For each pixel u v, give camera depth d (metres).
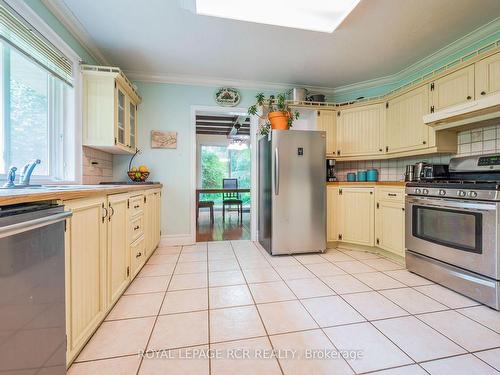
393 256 2.76
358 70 3.14
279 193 2.86
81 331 1.20
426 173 2.54
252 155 3.60
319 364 1.17
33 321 0.80
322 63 2.94
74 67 2.17
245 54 2.72
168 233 3.35
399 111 2.86
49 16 1.85
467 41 2.40
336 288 2.00
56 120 2.04
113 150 2.74
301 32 2.31
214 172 7.71
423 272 2.20
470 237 1.82
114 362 1.18
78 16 2.06
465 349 1.27
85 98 2.29
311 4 1.83
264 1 1.80
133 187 1.99
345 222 3.13
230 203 5.61
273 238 2.86
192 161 3.39
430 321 1.53
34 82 1.79
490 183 1.75
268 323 1.51
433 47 2.59
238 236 3.95
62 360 0.97
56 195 0.94
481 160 2.12
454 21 2.16
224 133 7.35
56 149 2.04
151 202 2.69
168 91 3.32
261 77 3.34
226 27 2.23
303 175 2.91
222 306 1.71
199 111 3.45
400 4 1.94
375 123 3.12
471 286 1.79
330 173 3.26
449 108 2.08
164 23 2.18
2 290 0.67
